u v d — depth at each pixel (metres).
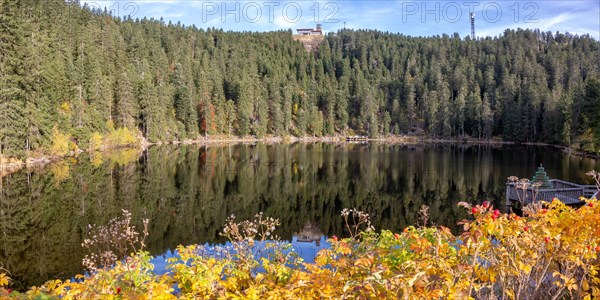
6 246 13.11
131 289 4.25
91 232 14.79
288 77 110.00
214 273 4.30
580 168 35.38
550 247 4.18
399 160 43.75
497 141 80.06
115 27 83.62
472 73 103.50
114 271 4.54
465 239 3.55
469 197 23.48
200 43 112.81
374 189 26.38
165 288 3.88
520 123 75.25
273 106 90.88
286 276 4.54
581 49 120.62
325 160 43.88
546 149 59.97
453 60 117.56
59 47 50.62
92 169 32.41
